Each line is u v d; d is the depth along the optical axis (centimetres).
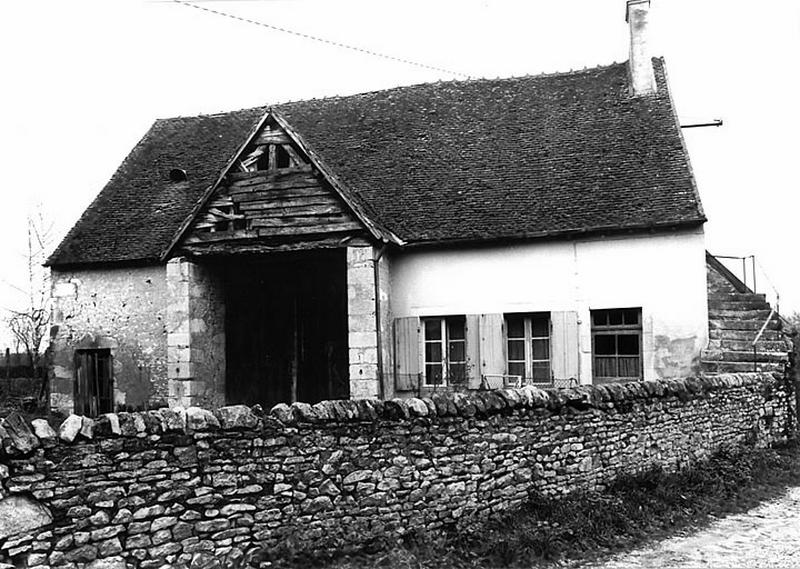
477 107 2216
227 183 1814
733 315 1769
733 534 1054
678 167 1808
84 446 691
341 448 866
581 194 1823
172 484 743
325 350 2006
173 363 1822
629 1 2112
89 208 2252
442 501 943
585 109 2089
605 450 1183
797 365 1972
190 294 1833
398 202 1944
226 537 773
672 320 1706
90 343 2080
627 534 1029
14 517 643
